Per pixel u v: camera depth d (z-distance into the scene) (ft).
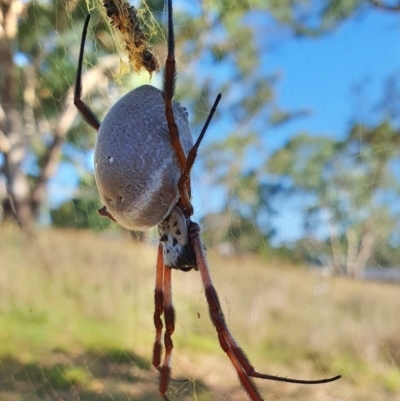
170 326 0.30
